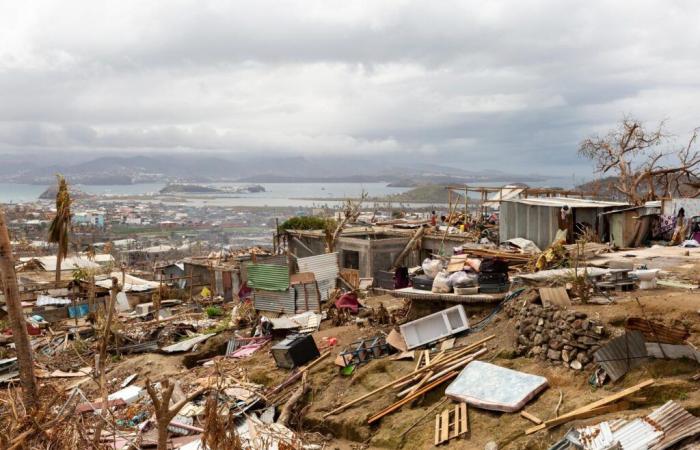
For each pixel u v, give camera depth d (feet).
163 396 34.24
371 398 57.57
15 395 50.93
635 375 44.91
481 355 55.88
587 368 48.19
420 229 107.76
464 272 64.90
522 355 54.03
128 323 99.86
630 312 48.47
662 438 37.01
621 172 120.26
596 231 81.20
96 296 119.96
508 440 44.68
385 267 107.96
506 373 50.88
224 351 82.33
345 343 69.05
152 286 129.49
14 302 52.34
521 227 84.99
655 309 47.73
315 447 52.75
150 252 223.92
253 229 418.92
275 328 78.69
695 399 40.24
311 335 71.05
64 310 112.47
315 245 124.26
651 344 44.86
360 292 90.17
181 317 103.81
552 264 65.26
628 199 112.47
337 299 82.69
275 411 61.21
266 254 142.92
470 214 127.75
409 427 51.44
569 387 47.85
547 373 50.08
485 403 48.65
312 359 67.51
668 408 38.58
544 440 43.01
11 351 84.43
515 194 106.52
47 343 91.76
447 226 112.68
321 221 142.10
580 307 51.52
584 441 39.29
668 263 65.31
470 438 47.19
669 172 111.55
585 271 54.60
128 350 85.40
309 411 60.13
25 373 51.75
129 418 60.29
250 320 88.74
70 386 72.43
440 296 63.72
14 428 39.06
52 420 41.60
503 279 63.05
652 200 99.09
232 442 38.75
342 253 114.52
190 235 359.66
